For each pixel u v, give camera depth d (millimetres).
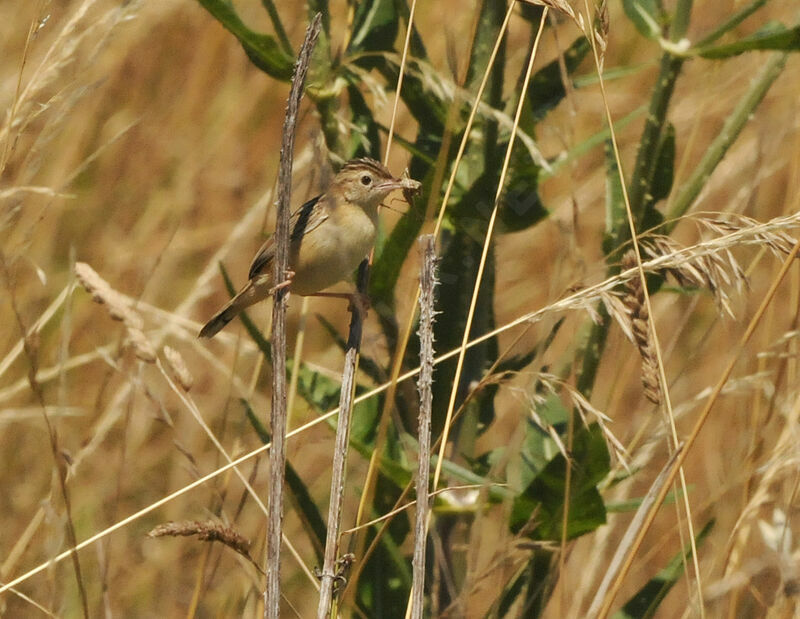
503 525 7812
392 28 8453
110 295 7066
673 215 8008
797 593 7070
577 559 10289
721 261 6785
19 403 11344
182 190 12523
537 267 12680
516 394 7020
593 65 10609
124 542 10781
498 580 8258
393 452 8195
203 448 11531
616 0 13438
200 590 8688
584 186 11586
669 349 9562
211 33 12961
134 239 12336
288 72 8031
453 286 8359
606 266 7363
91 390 11547
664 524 11359
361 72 7609
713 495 9148
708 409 6652
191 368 12086
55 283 11859
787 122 10180
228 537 6238
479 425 8609
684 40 7758
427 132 8461
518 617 8164
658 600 8039
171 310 12188
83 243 12297
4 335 10969
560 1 6836
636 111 8102
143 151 12703
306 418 9523
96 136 12516
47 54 7957
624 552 6605
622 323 6656
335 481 6383
